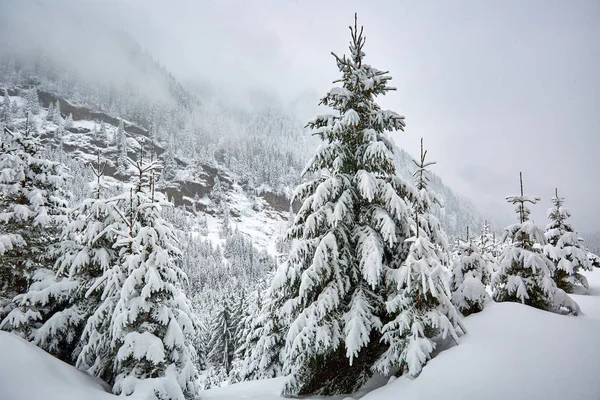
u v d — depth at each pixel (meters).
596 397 5.00
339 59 10.10
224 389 13.77
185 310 11.16
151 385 8.44
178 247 11.93
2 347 7.24
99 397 7.74
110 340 9.76
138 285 9.74
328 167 10.20
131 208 10.91
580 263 16.19
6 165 11.53
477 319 8.54
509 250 11.02
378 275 8.00
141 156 12.06
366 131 9.74
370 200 8.46
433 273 7.74
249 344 22.05
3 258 10.99
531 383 5.61
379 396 7.14
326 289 8.89
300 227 10.02
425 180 10.38
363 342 7.91
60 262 11.38
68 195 13.81
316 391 10.26
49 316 11.43
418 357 7.02
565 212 17.44
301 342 8.41
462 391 5.87
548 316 7.92
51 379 7.40
